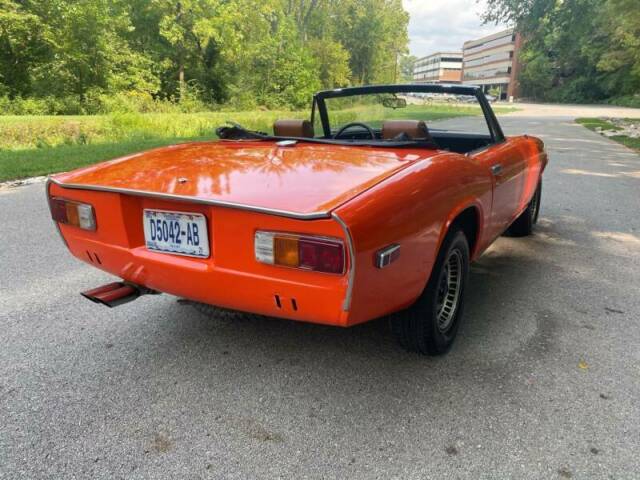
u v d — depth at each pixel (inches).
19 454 73.5
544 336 111.5
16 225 203.2
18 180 312.8
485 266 159.6
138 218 87.4
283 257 70.6
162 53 1310.3
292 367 98.5
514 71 3607.3
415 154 98.7
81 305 127.2
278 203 71.6
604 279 147.9
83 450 74.7
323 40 2064.5
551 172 357.4
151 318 120.6
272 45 1546.5
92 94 1057.5
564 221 218.4
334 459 73.0
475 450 74.9
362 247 68.1
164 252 84.9
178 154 105.1
